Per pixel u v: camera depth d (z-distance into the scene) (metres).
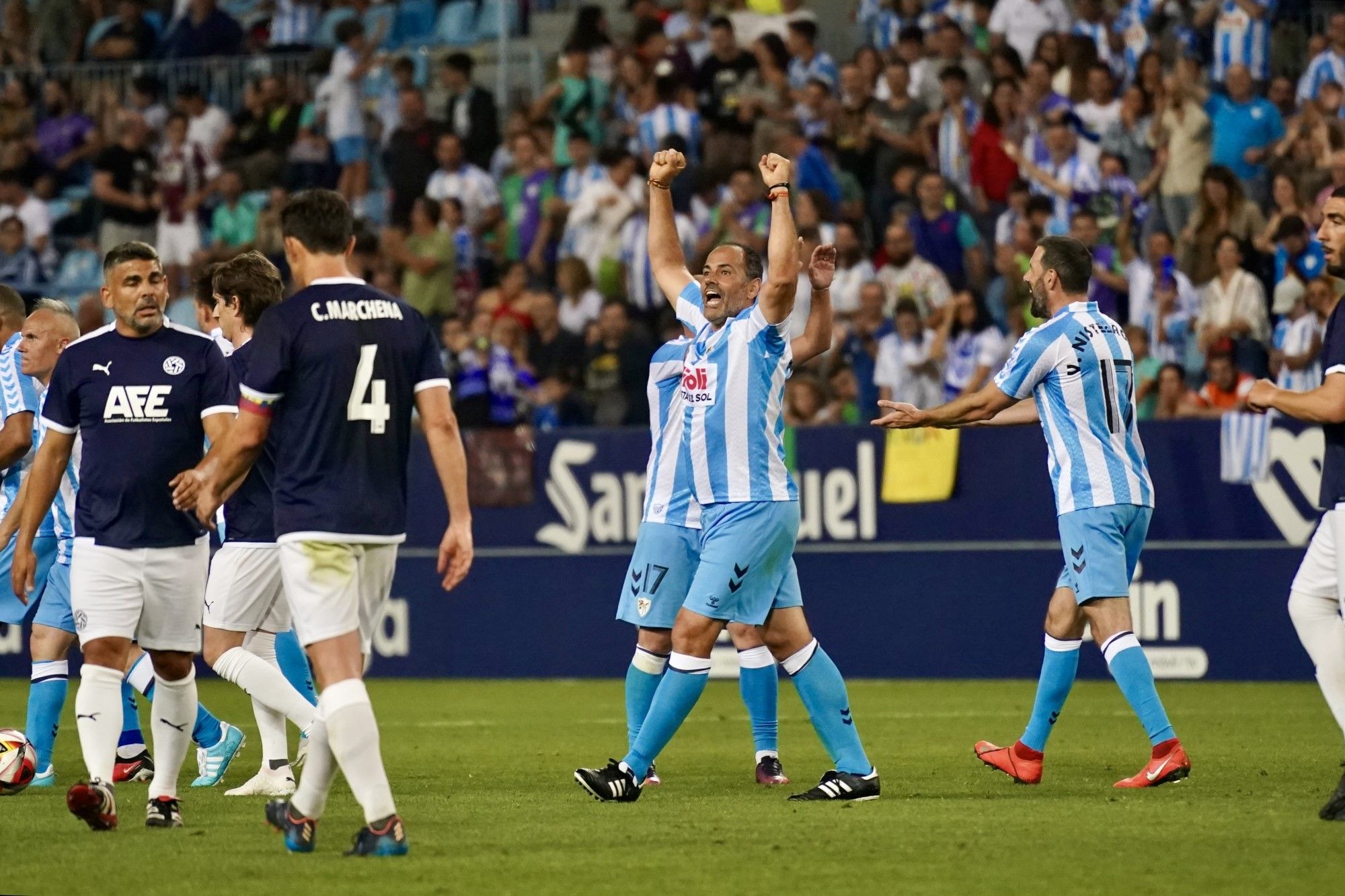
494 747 32.41
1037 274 25.20
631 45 61.44
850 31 62.94
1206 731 33.50
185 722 21.62
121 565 21.16
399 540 18.59
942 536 45.50
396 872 17.73
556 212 57.09
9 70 68.81
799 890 16.69
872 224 54.72
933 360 49.34
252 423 18.25
